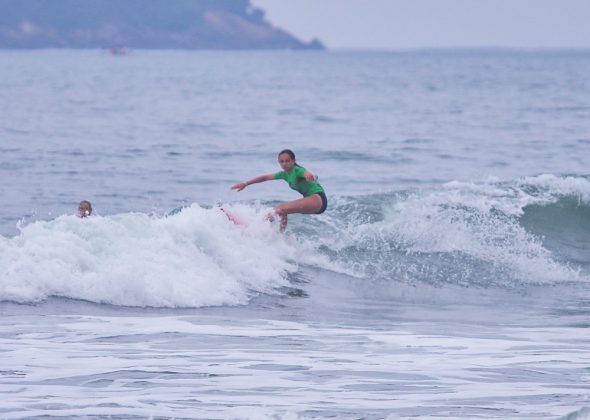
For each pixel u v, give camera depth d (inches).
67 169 3668.8
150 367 1169.4
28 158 3988.7
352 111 7741.1
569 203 2600.9
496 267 2172.7
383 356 1289.4
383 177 3750.0
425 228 2278.5
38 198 2950.3
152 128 5797.2
